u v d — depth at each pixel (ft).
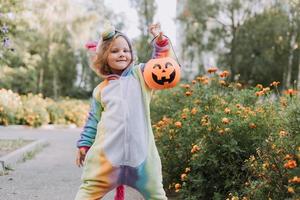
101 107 11.84
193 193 16.99
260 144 16.28
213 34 98.48
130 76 11.78
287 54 94.38
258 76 96.27
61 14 116.06
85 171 11.48
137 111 11.51
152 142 11.62
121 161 11.25
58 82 126.31
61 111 71.51
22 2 65.46
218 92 21.95
